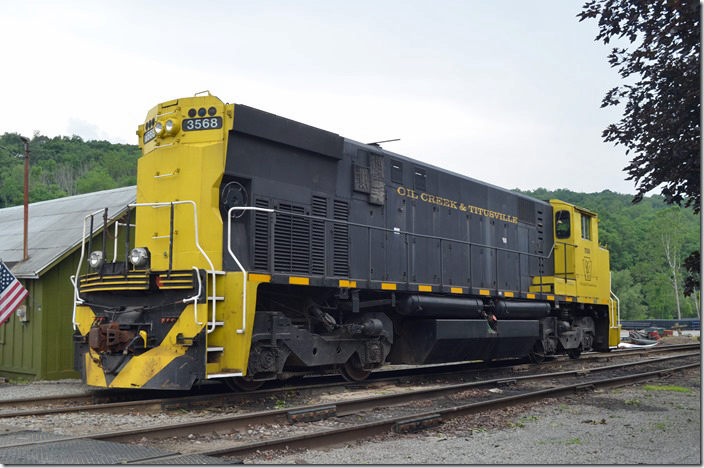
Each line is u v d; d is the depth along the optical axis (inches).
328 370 414.0
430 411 313.3
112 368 342.0
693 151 335.0
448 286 497.0
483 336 516.7
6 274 483.2
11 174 3408.0
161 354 330.3
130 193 617.9
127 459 200.2
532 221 658.8
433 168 526.6
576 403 378.9
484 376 528.1
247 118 361.1
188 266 352.5
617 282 3088.1
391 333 452.8
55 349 529.7
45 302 525.0
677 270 2925.7
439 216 524.1
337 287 401.7
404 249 479.5
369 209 453.1
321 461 227.9
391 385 442.9
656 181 353.1
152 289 342.0
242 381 372.5
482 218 578.2
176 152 366.0
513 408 350.3
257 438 261.3
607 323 757.3
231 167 358.0
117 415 302.8
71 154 4215.1
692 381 498.0
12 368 549.3
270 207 377.4
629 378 475.5
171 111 373.1
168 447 240.2
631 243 3531.0
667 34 327.9
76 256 548.7
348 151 442.0
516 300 593.3
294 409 296.8
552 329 638.5
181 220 359.6
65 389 433.1
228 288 337.4
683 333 1549.0
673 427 303.0
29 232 637.3
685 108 334.3
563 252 680.4
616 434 285.6
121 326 341.1
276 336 353.7
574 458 239.1
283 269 377.1
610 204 4719.5
